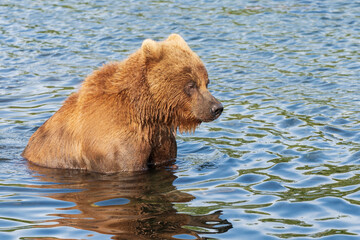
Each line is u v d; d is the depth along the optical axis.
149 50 13.23
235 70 23.91
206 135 16.58
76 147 13.86
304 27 30.89
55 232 10.20
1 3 38.69
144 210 11.28
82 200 11.87
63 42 28.98
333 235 10.10
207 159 14.60
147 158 13.88
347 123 17.16
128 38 29.36
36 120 18.06
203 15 34.34
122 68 13.67
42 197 12.07
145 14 34.84
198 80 13.39
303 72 23.30
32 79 23.05
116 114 13.45
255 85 21.78
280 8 35.72
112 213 11.12
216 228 10.38
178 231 10.20
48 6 37.69
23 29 31.61
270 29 30.72
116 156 13.51
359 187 12.40
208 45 27.95
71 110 14.23
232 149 15.31
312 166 13.82
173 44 13.61
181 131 14.15
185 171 13.73
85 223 10.60
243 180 13.00
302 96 20.22
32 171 13.82
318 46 27.17
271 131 16.70
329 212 11.12
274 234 10.14
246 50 26.97
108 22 33.00
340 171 13.43
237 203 11.62
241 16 33.94
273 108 18.94
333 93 20.42
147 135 13.62
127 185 12.80
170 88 13.30
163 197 12.01
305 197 11.90
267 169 13.71
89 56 26.44
